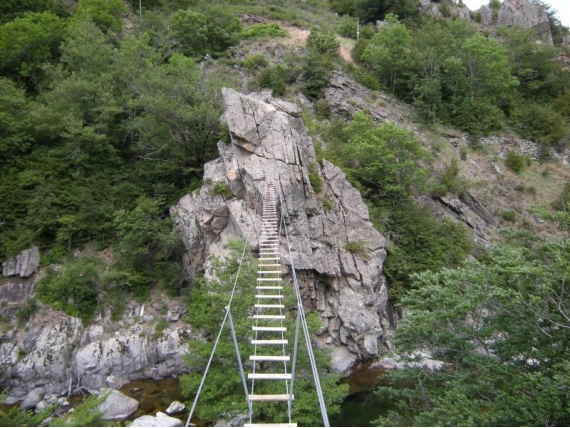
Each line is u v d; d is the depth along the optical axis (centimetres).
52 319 2109
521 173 3644
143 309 2230
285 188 2139
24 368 1898
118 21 4047
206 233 2216
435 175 3322
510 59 4644
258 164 2192
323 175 2417
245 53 4122
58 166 2655
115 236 2528
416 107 3969
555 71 4703
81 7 3947
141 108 2828
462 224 2895
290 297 1533
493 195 3397
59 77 2906
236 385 1370
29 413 1259
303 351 1415
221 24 4316
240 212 2086
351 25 5050
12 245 2308
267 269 1686
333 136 3061
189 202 2433
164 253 2408
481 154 3722
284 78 3653
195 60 3872
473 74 4084
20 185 2488
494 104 4109
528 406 973
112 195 2653
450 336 1247
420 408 1330
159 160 2767
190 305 2139
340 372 1923
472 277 1199
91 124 2834
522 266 1102
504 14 6406
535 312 1055
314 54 3734
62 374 1916
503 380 1111
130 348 2002
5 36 3111
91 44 3109
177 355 1992
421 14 5859
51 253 2397
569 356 1038
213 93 2712
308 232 2128
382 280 2320
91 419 1066
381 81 4222
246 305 1424
